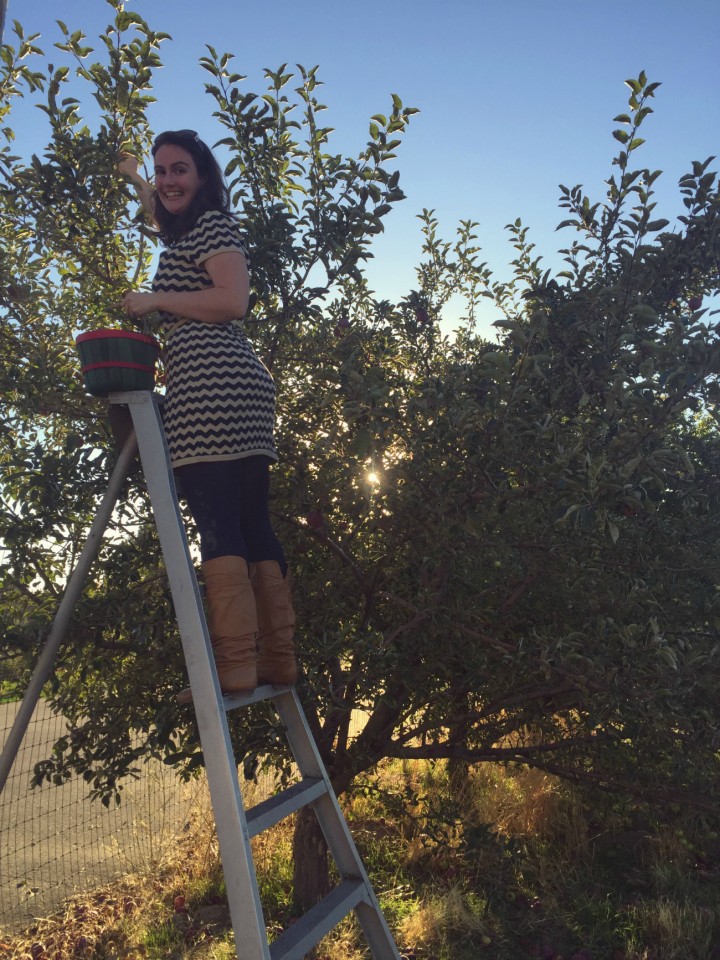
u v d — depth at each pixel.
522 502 2.82
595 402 2.92
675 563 2.82
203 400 2.12
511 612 3.48
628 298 3.03
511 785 5.20
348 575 3.58
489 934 3.86
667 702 2.67
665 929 3.77
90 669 3.28
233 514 2.16
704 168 3.05
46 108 2.94
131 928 4.15
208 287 2.19
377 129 3.03
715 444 2.75
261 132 3.12
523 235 4.22
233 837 1.83
